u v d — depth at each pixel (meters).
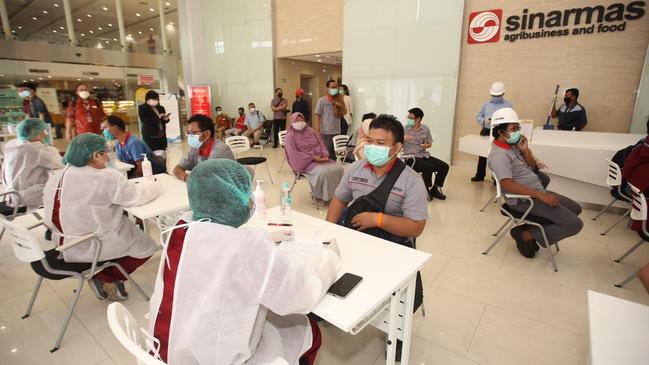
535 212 2.65
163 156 4.43
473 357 1.81
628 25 4.70
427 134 4.53
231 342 0.88
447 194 4.64
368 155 1.74
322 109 5.64
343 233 1.71
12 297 2.33
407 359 1.62
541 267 2.72
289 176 5.66
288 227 1.78
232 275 0.87
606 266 2.72
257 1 8.59
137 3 10.37
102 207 1.93
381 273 1.34
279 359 1.04
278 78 8.84
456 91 6.12
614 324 0.96
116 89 10.27
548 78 5.36
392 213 1.80
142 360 0.83
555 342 1.91
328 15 7.55
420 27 6.27
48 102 9.38
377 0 6.64
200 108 9.75
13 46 8.46
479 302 2.27
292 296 0.92
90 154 1.90
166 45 10.81
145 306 2.24
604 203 3.84
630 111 4.87
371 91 7.08
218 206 0.96
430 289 2.42
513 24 5.48
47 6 10.07
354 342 1.92
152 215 2.03
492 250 3.01
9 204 2.79
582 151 3.60
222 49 9.77
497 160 2.66
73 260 1.93
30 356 1.82
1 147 3.88
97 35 13.25
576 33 5.04
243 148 5.07
